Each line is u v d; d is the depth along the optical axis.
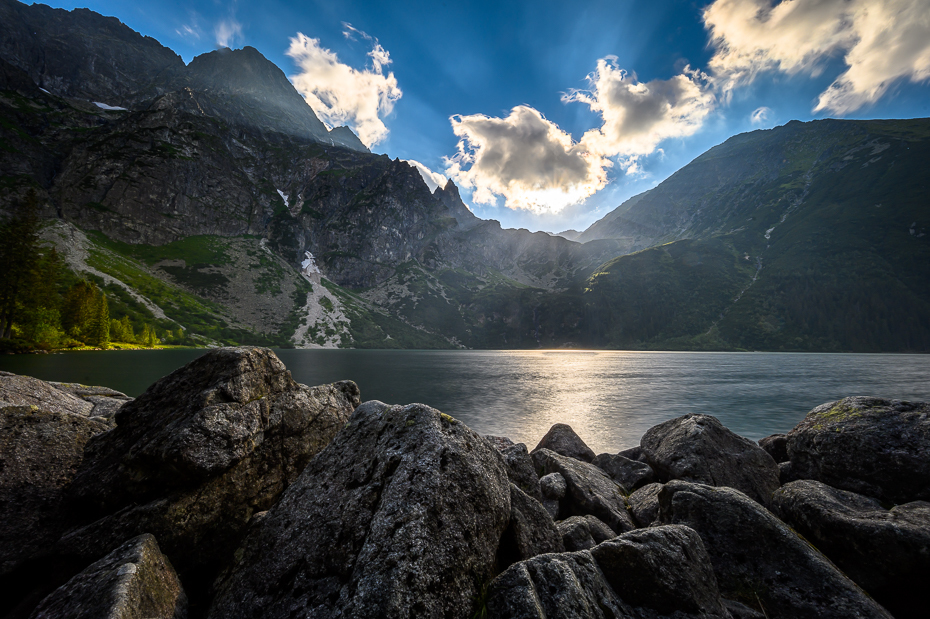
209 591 5.35
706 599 5.26
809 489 8.16
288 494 5.63
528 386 70.00
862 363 148.62
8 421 6.15
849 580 5.91
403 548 4.09
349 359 150.50
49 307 113.31
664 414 42.84
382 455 5.37
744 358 196.12
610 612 4.75
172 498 5.81
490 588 4.38
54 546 5.39
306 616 3.98
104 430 7.45
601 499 10.50
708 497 7.26
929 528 6.19
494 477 5.54
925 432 8.40
